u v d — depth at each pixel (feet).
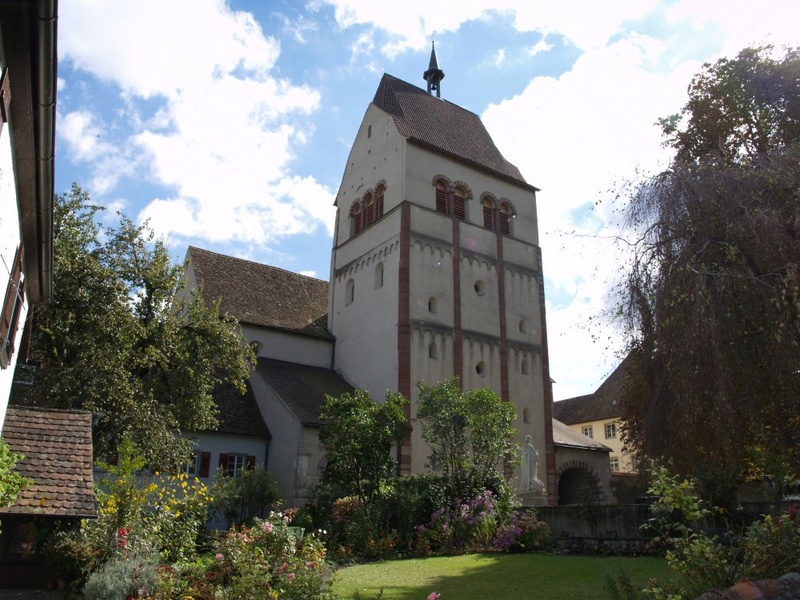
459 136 124.67
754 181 36.63
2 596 39.32
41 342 71.36
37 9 21.04
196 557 51.29
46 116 26.30
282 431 92.38
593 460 115.34
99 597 32.96
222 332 82.33
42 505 40.45
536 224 125.80
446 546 66.49
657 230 38.50
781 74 55.26
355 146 127.13
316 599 33.76
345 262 120.78
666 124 53.52
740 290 35.19
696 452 41.88
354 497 71.56
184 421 79.15
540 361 115.65
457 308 107.76
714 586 24.20
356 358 110.73
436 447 94.43
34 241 37.24
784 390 35.47
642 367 40.75
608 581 28.43
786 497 61.52
